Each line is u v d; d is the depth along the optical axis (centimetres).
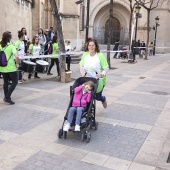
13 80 758
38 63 1169
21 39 1087
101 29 4078
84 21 3362
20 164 433
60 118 659
